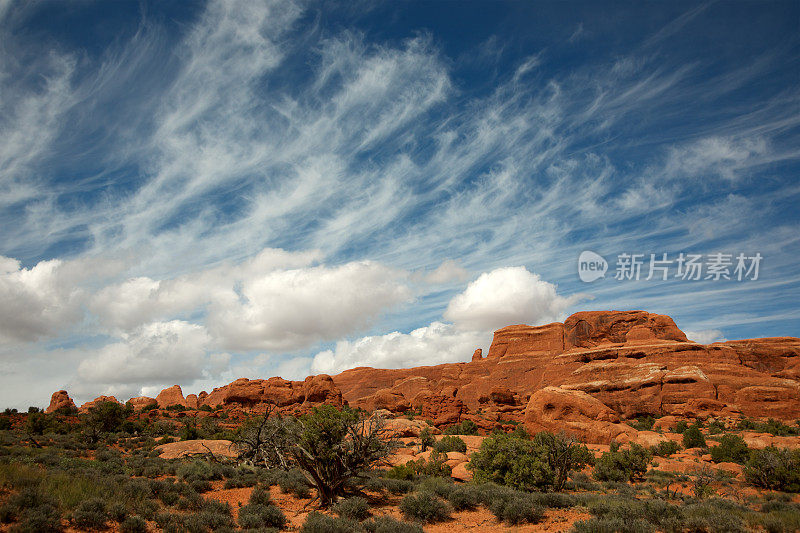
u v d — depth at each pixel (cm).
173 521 1430
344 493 1930
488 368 14512
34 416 4472
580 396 5144
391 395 11894
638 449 3077
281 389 10500
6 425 5312
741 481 2873
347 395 16600
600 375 10156
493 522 1642
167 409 9550
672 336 11338
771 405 7831
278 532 1427
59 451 3092
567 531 1450
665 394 8856
